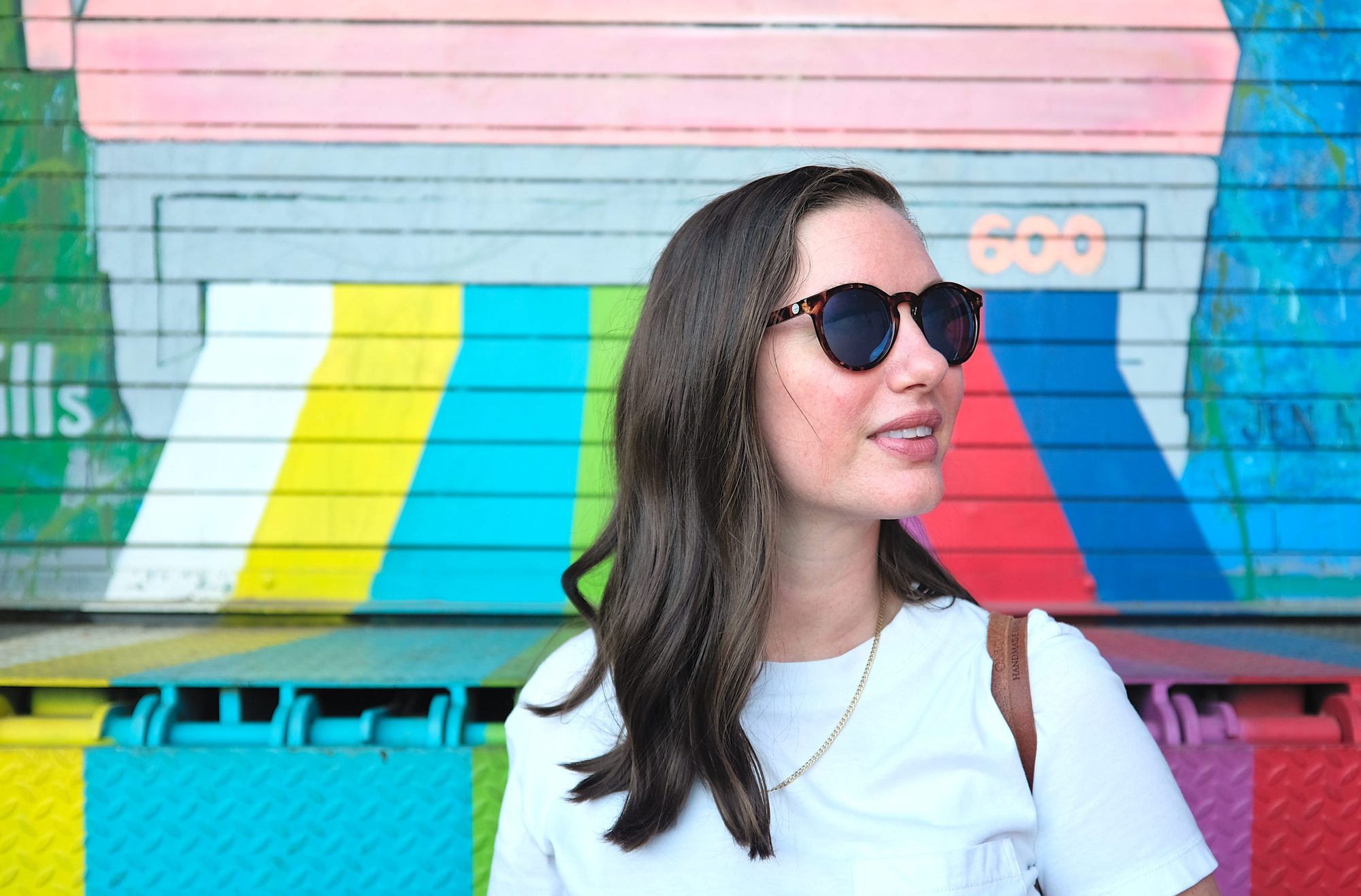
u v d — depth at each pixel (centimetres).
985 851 108
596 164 337
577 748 127
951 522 340
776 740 119
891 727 116
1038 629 118
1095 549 339
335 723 236
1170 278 338
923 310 115
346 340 338
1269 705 250
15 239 332
